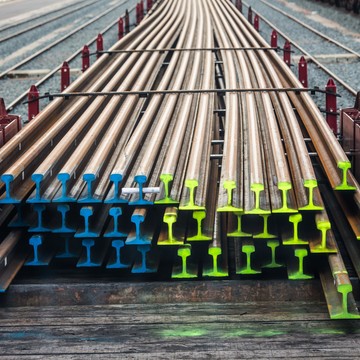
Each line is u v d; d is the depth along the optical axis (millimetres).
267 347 6637
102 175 8703
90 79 14258
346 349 6551
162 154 9219
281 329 7062
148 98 12609
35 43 33750
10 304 7949
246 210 7539
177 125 10031
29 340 6941
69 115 10859
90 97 12336
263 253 8344
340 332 6961
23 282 8242
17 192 8273
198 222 7785
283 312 7492
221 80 15945
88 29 38594
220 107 13789
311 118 10812
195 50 17312
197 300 7879
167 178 7781
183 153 9195
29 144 10008
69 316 7543
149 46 17984
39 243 8016
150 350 6629
